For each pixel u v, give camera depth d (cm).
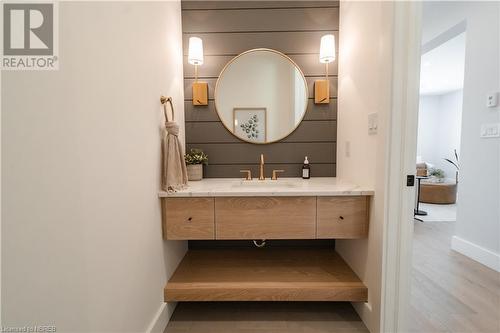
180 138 192
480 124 221
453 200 453
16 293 58
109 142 93
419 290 178
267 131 204
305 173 196
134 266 112
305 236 143
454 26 253
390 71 120
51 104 68
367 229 142
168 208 144
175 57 178
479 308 159
